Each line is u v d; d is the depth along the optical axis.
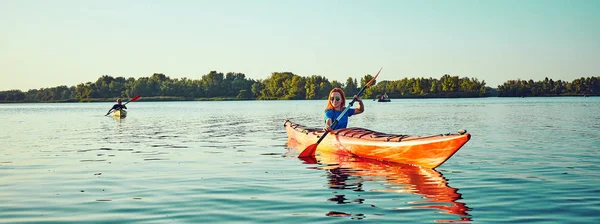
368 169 9.03
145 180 8.05
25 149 12.82
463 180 7.81
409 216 5.65
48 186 7.58
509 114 31.53
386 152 9.71
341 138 11.06
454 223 5.35
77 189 7.34
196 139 15.59
